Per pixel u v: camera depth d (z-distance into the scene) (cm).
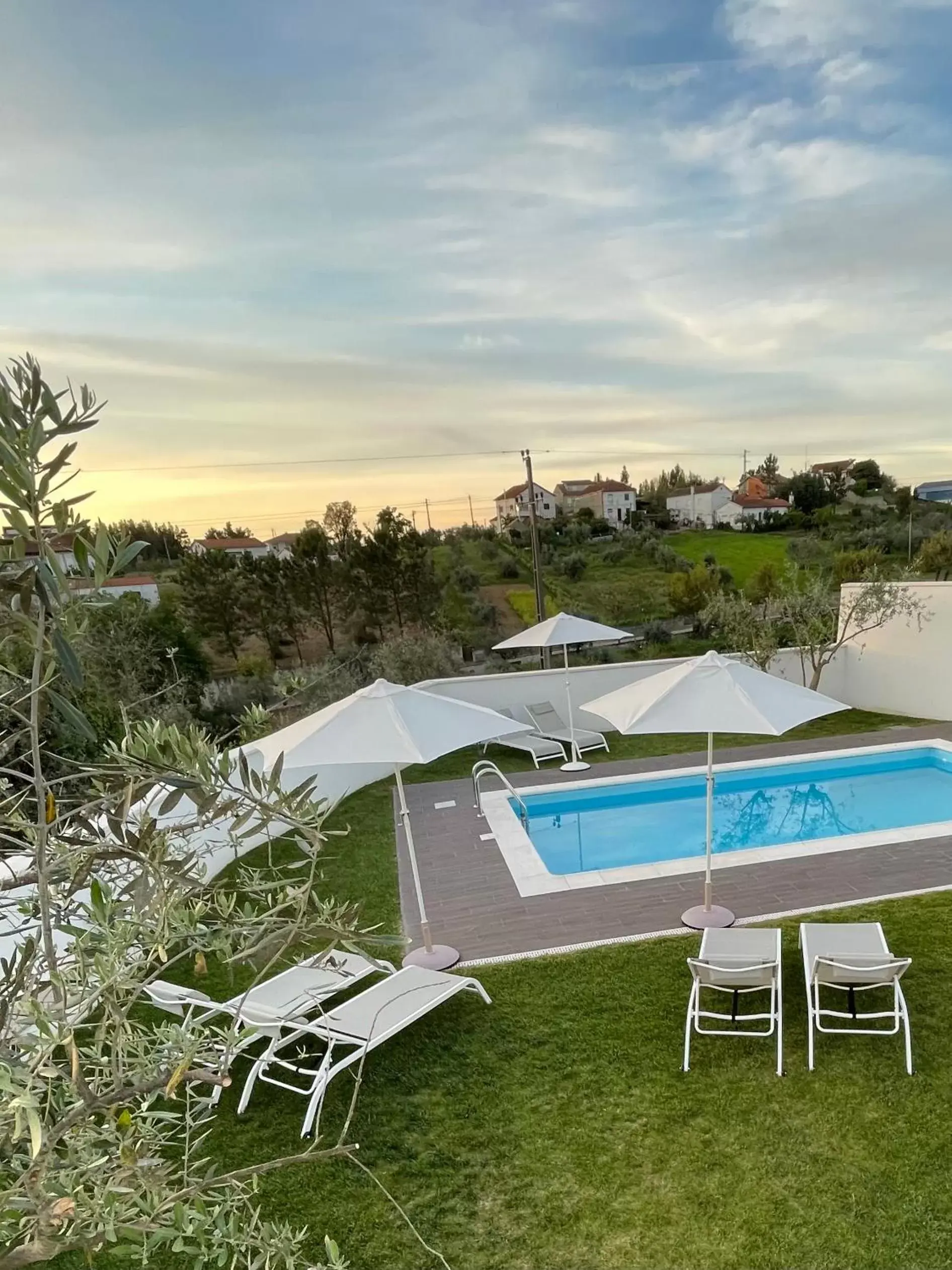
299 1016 493
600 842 1058
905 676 1530
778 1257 373
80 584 147
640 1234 392
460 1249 391
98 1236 155
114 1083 161
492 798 1169
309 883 190
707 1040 545
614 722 688
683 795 1215
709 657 715
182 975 685
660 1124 466
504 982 641
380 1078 527
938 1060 507
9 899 197
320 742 583
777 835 1045
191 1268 379
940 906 720
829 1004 580
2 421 130
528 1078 517
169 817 660
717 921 711
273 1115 502
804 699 680
